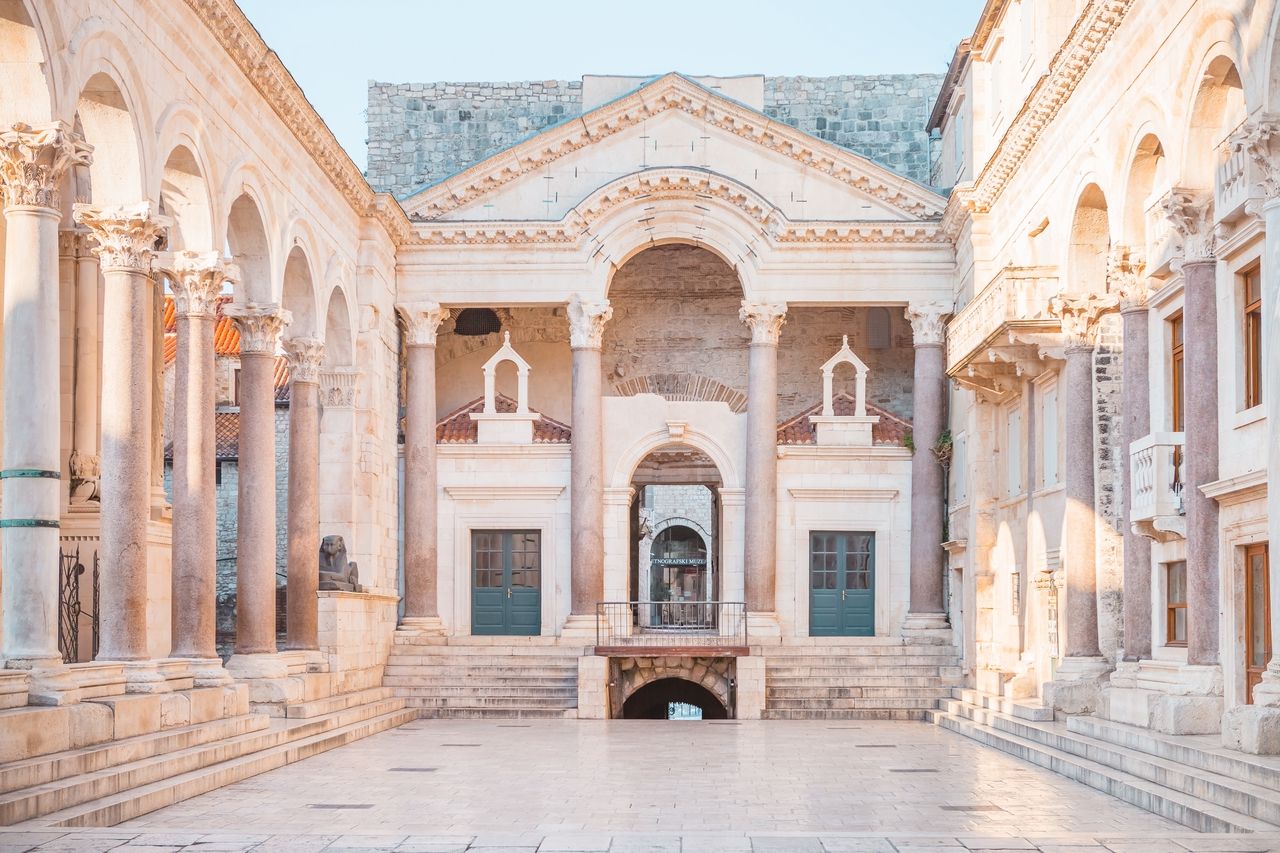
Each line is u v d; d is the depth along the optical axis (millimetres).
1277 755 18797
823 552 41938
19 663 18688
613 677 37750
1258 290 21234
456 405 46281
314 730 28172
